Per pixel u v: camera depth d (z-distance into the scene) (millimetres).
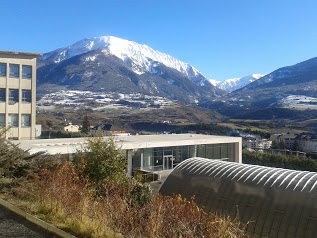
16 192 9953
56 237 6871
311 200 11719
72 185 9672
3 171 10867
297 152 65938
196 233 7336
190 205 9312
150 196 13125
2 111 46562
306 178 13094
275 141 101500
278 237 11445
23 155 12133
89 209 8211
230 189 13727
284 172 13984
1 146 11648
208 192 14125
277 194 12500
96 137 17281
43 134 68625
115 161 16125
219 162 16328
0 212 8328
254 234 11906
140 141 37562
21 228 7309
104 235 7184
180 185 15219
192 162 16547
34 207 8844
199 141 42156
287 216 11648
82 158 15523
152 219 7172
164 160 39625
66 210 8250
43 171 11016
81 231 7273
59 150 28891
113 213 8008
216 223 7758
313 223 11094
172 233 6969
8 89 47062
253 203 12648
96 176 15547
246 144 90312
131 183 14297
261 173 14125
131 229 7578
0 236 6852
